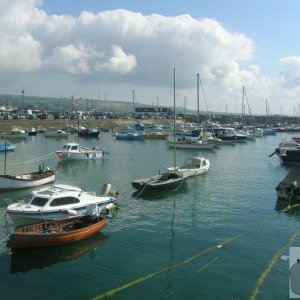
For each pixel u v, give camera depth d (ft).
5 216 106.32
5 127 427.74
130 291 64.13
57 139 385.50
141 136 382.42
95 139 389.80
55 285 66.44
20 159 236.63
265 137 451.12
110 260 76.38
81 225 87.92
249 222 101.09
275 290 63.87
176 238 88.53
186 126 472.03
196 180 165.27
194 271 71.10
